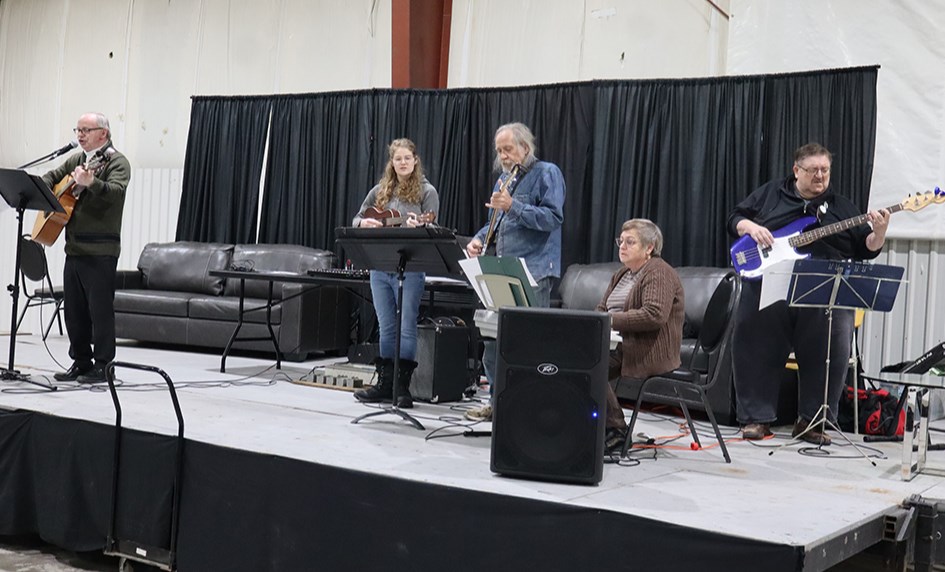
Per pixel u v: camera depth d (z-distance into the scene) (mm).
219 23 8805
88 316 5094
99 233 4961
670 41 6750
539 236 4430
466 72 7574
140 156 9188
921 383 3537
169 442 3734
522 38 7344
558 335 3191
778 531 2727
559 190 4379
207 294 7727
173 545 3701
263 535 3506
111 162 4980
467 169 7305
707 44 6609
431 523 3148
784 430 4922
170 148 9031
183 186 8562
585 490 3152
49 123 9773
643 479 3402
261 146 8234
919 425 3791
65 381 5090
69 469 3996
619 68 6945
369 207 4852
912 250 5816
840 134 5875
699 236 6371
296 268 7273
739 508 3016
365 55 8102
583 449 3191
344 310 7508
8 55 10008
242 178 8289
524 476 3250
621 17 6938
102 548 3904
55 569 4012
